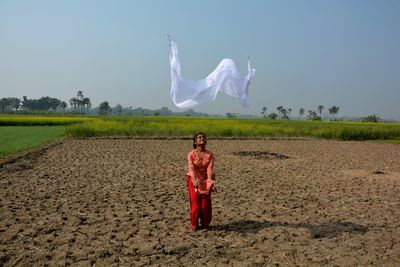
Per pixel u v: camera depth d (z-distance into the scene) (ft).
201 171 20.65
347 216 23.84
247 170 42.32
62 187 31.32
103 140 80.64
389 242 19.15
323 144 82.48
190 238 19.33
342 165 47.85
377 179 37.60
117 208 24.95
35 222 21.66
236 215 23.62
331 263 16.40
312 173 40.91
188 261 16.51
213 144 76.79
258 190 31.48
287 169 43.57
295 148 71.05
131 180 35.09
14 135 91.81
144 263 16.11
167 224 21.61
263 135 97.66
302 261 16.57
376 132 103.04
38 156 51.57
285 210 25.13
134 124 103.65
